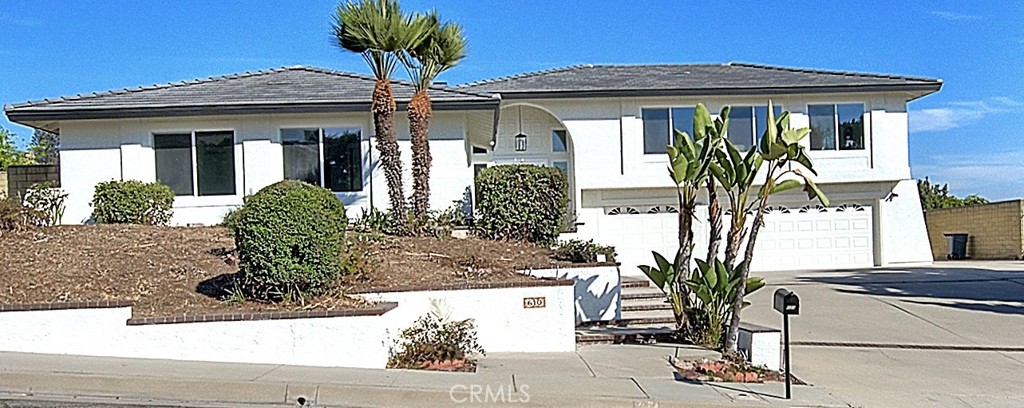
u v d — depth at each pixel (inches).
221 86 751.7
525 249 585.9
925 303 621.3
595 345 463.5
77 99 711.1
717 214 448.1
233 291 402.9
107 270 435.5
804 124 881.5
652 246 877.2
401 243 551.5
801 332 514.3
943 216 1232.2
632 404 317.7
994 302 627.5
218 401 308.5
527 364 398.6
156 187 653.3
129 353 359.6
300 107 682.2
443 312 431.2
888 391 360.2
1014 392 363.9
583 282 526.9
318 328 365.4
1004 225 1093.8
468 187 700.7
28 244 481.4
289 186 410.0
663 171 867.4
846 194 903.7
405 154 698.8
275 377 327.3
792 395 340.5
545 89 856.9
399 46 603.2
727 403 321.7
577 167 870.4
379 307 383.2
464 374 360.2
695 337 460.1
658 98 869.2
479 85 885.8
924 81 871.1
